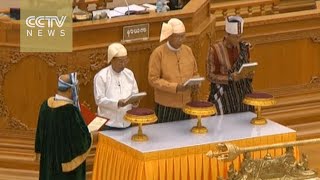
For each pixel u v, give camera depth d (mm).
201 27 16641
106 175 14367
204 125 14812
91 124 14102
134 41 15836
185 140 14195
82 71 15719
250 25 18094
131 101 14477
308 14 18438
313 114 18516
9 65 15812
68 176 13695
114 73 14867
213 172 14141
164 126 14797
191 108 14461
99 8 17047
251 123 14914
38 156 13898
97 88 14828
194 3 16750
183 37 14992
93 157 15992
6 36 15719
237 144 14289
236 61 15227
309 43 18594
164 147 13883
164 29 14867
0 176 15836
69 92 13617
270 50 18375
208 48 16953
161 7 16406
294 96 18594
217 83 15305
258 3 20859
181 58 15141
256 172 13984
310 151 17547
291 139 14641
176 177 13922
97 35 15734
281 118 18312
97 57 15750
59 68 15695
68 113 13539
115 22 15711
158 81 15016
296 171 14211
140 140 14109
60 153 13570
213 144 14109
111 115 14727
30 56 15727
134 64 15891
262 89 18453
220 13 20453
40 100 15891
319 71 18719
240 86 15383
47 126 13633
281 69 18500
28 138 16031
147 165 13711
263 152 14516
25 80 15867
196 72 15375
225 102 15352
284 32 18359
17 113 16000
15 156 15953
